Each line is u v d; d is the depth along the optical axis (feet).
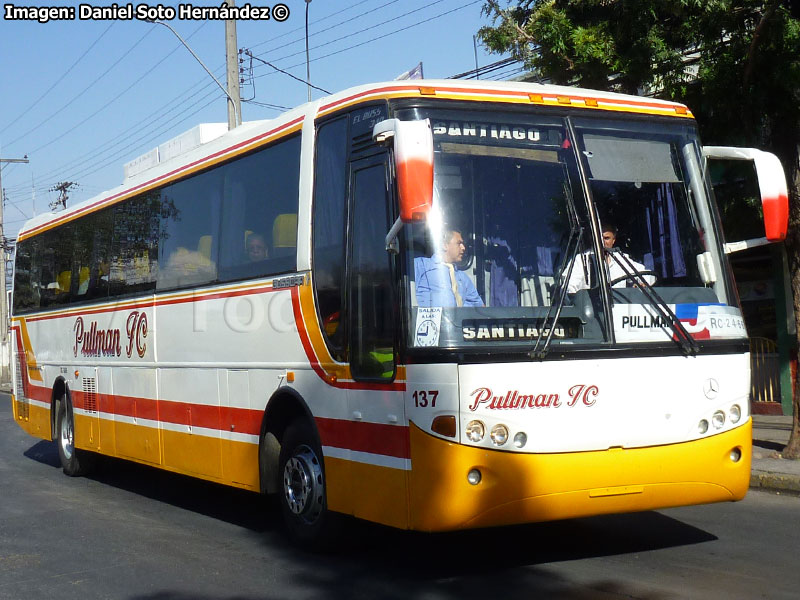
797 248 35.73
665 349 21.50
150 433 34.50
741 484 22.34
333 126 24.45
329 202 24.30
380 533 25.16
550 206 21.86
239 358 28.35
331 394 23.68
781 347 51.39
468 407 19.81
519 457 20.06
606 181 22.54
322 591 21.76
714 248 23.41
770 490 32.68
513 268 21.16
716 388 22.03
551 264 21.44
